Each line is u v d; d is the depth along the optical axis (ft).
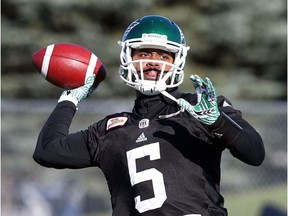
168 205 41.68
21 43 161.17
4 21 162.40
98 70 48.34
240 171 110.63
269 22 171.53
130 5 163.02
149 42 44.09
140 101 44.60
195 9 171.63
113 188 43.75
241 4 169.89
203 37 171.01
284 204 100.63
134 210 42.37
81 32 161.17
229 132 40.78
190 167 42.19
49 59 47.91
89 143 44.98
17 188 102.32
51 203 102.94
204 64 174.29
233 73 173.27
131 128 43.78
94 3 161.38
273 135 105.29
